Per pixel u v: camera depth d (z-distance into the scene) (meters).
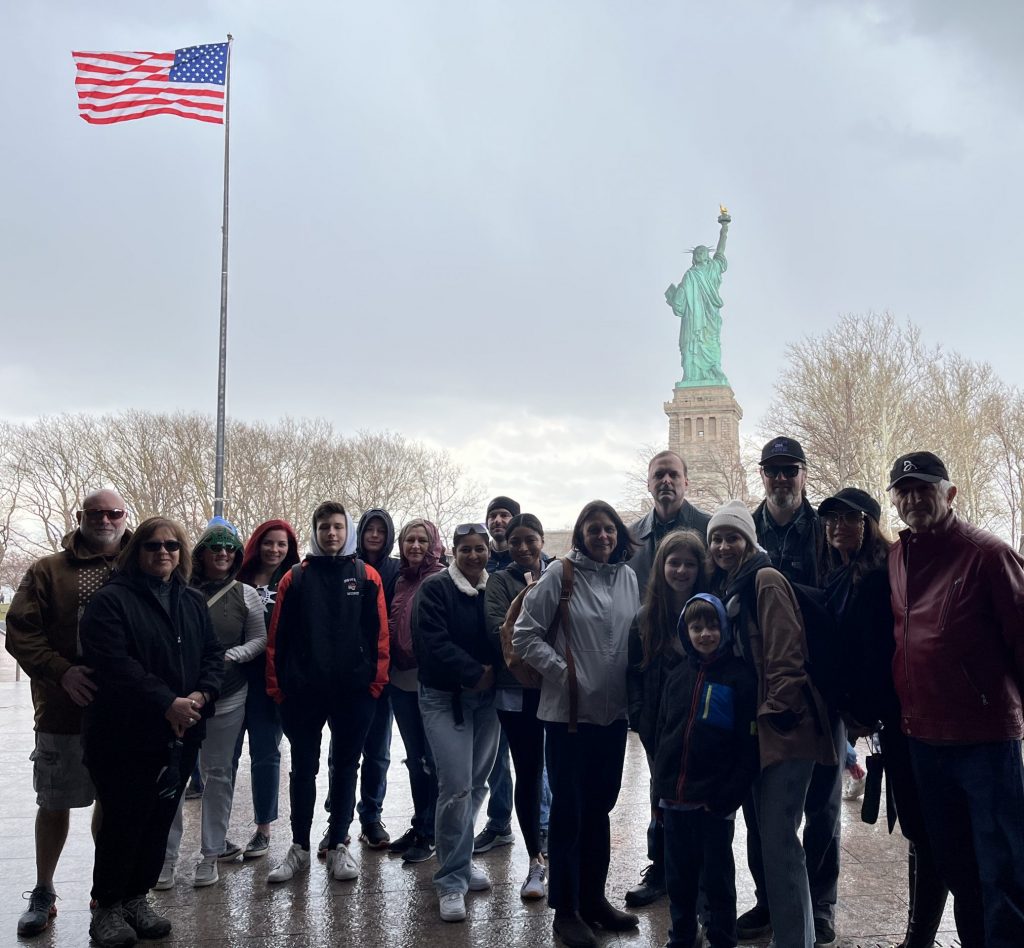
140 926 4.61
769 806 3.96
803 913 3.87
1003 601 3.67
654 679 4.47
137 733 4.43
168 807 4.63
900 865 5.55
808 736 3.96
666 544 4.55
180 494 45.53
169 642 4.58
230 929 4.72
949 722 3.71
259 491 47.00
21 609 4.82
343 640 5.46
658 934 4.62
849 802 7.11
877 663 4.09
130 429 47.00
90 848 6.22
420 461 58.97
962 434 34.19
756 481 39.84
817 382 34.78
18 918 4.92
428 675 5.09
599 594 4.77
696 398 66.62
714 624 4.10
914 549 3.98
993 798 3.66
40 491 49.72
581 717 4.61
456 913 4.79
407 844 6.01
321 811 7.13
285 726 5.57
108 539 5.00
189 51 18.33
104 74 17.97
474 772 5.37
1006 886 3.60
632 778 8.28
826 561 4.80
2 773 8.40
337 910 4.97
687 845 4.16
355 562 5.71
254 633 5.80
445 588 5.29
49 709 4.84
